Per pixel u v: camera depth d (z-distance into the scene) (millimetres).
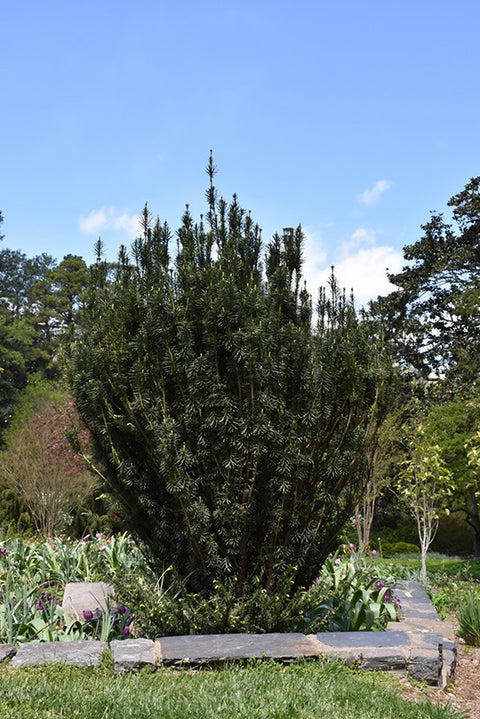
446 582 10273
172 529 5484
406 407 16938
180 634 5320
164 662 4570
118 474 5398
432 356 24250
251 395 5164
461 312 21016
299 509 5523
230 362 5289
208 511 5215
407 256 25531
